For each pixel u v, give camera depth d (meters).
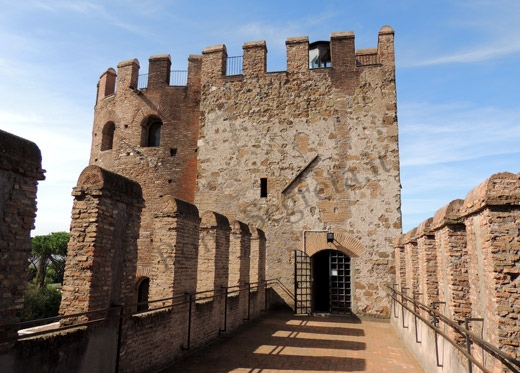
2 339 3.76
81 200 5.52
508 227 4.28
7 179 4.09
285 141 15.83
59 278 30.36
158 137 17.98
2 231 3.99
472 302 5.15
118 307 5.52
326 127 15.55
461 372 5.30
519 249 4.19
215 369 7.11
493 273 4.26
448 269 6.21
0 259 3.95
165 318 7.13
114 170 17.50
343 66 15.90
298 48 16.45
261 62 16.72
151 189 16.86
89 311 4.82
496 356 4.12
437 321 6.88
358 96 15.52
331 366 7.64
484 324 4.59
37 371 4.22
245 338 9.89
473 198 4.82
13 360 3.94
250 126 16.28
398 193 14.55
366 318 13.88
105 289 5.52
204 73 17.20
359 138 15.20
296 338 10.15
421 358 7.87
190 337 8.15
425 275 8.06
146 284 16.34
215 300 9.58
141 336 6.32
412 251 10.00
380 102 15.29
